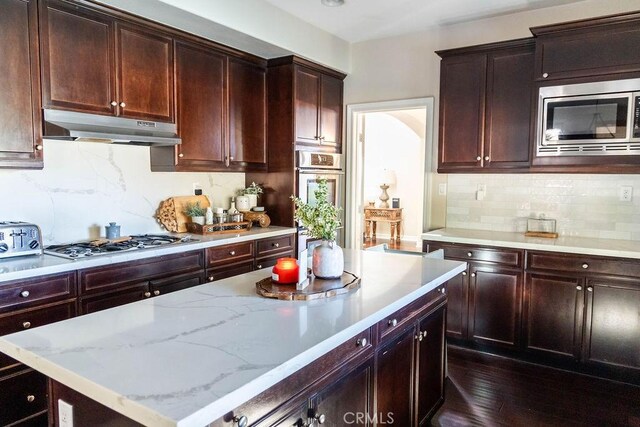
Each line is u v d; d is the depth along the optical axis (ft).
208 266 10.84
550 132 10.52
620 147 9.71
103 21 9.30
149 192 11.66
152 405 3.01
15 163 8.08
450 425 7.99
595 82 9.87
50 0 8.43
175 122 10.94
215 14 10.16
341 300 5.60
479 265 11.17
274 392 3.81
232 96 12.56
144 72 10.16
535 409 8.56
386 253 9.12
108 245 9.56
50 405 4.12
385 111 14.71
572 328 10.07
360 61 14.92
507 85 11.37
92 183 10.33
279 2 11.54
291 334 4.38
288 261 6.29
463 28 12.94
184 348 4.01
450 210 13.43
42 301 7.64
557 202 11.81
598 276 9.69
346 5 11.64
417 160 27.78
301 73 13.48
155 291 9.57
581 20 9.82
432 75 13.56
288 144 13.51
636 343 9.43
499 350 11.09
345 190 15.65
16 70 8.02
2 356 7.16
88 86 9.10
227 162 12.51
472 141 11.96
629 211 10.91
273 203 14.02
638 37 9.42
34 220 9.30
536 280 10.43
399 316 6.15
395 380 6.13
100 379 3.39
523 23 12.07
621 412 8.46
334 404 4.71
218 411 3.07
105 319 4.83
